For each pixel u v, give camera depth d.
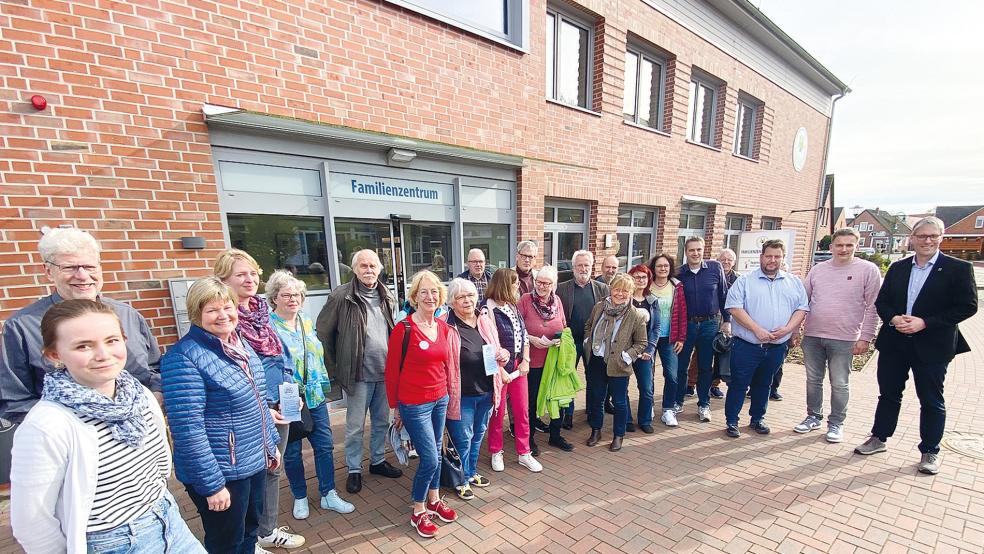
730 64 8.75
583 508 2.78
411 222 4.68
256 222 3.65
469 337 2.84
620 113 6.67
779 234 7.33
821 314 3.69
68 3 2.64
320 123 3.62
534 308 3.45
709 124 8.95
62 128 2.69
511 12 5.14
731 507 2.74
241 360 1.84
